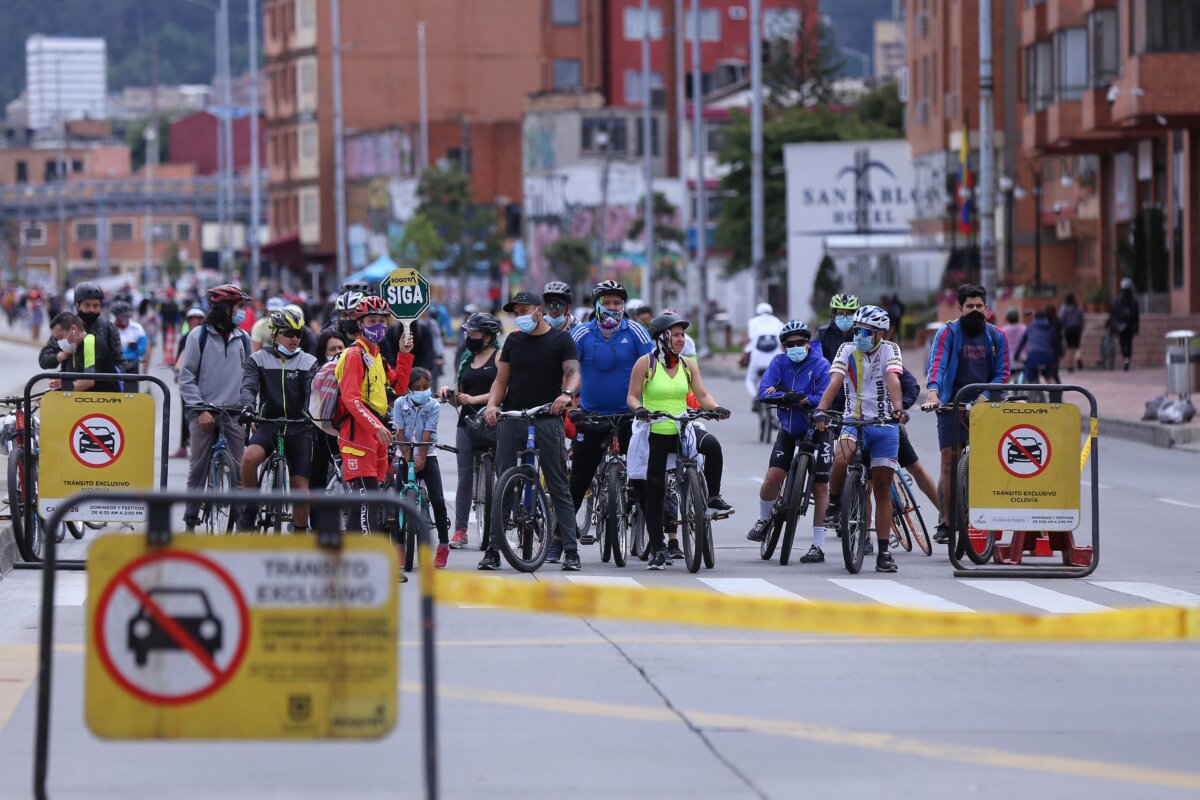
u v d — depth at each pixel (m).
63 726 29.08
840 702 30.94
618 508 48.66
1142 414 101.38
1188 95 145.00
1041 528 46.62
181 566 21.16
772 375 50.31
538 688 31.94
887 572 47.75
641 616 23.50
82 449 47.59
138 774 25.84
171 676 21.16
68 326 57.81
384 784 25.27
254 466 46.91
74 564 48.06
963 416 50.66
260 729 21.22
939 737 28.36
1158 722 29.61
